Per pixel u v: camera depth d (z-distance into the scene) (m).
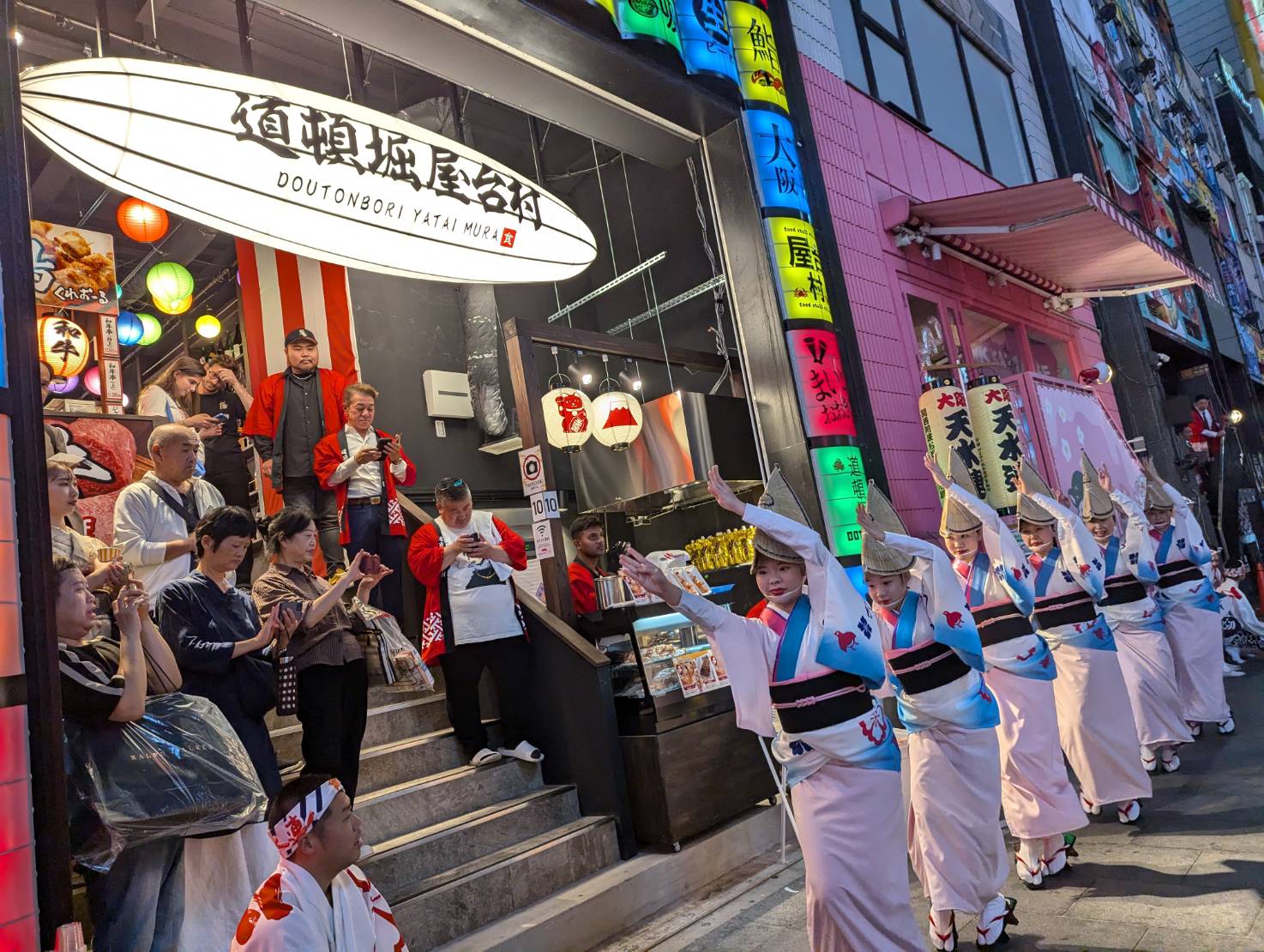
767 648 3.16
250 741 3.30
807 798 3.07
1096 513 5.95
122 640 2.77
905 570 3.70
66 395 6.10
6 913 2.27
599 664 4.88
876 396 7.68
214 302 9.90
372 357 8.21
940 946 3.61
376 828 4.30
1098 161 13.90
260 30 8.08
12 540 2.50
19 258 2.71
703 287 7.68
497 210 5.59
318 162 4.77
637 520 8.06
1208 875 3.90
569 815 4.84
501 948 3.70
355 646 3.96
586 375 7.91
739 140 7.01
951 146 10.66
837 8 9.10
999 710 4.00
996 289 10.29
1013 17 13.35
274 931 2.09
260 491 7.34
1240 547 15.90
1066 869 4.26
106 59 4.08
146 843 2.88
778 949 3.72
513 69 5.71
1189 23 26.88
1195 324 17.03
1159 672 5.76
